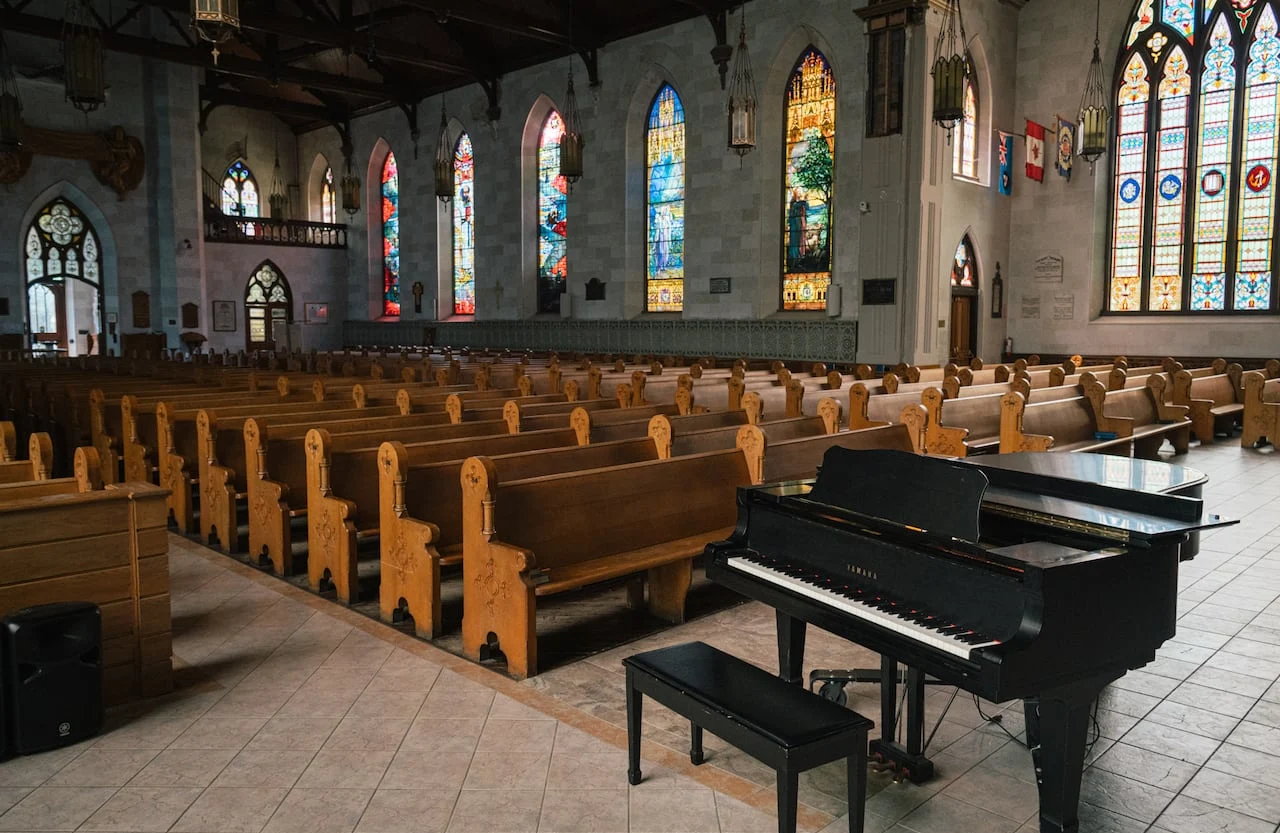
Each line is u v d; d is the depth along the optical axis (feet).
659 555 17.71
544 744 12.90
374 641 17.17
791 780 9.07
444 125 81.66
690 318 73.56
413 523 17.33
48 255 85.81
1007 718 13.76
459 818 10.94
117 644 14.20
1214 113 60.23
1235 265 59.98
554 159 84.89
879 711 13.97
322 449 19.60
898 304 59.98
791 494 12.87
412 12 74.28
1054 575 9.21
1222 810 11.13
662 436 21.50
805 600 11.53
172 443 26.11
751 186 68.33
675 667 11.10
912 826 10.75
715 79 69.77
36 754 12.56
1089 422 34.94
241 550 23.93
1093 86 63.57
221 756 12.57
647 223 78.02
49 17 79.66
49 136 81.97
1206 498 30.22
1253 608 19.06
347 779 11.92
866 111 60.39
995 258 67.00
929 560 10.42
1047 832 10.04
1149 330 62.49
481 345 92.27
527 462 18.86
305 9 79.30
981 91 64.64
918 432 24.59
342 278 109.70
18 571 13.14
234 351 100.99
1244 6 58.39
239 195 109.40
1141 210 63.67
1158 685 15.06
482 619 16.05
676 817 10.93
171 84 87.97
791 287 68.80
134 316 89.25
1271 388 42.65
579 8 74.38
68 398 34.37
